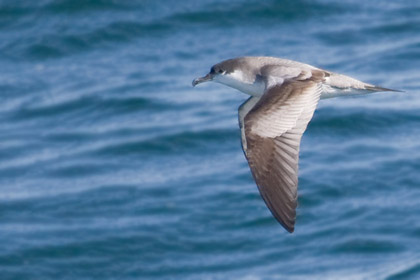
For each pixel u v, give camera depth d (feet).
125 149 66.59
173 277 53.26
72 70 80.59
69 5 88.02
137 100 73.61
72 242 56.90
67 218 59.31
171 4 87.35
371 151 62.59
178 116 70.54
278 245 54.65
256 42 81.20
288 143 29.94
